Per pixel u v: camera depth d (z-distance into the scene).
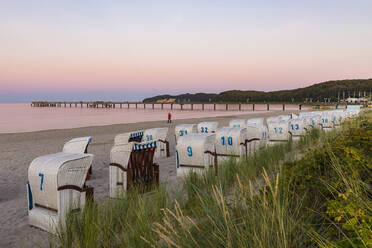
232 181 4.84
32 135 22.25
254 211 2.28
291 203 2.77
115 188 5.31
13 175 8.88
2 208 5.57
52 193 3.90
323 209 2.75
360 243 1.70
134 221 3.38
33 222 4.20
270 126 10.34
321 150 4.50
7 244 3.72
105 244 2.96
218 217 2.36
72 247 3.12
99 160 10.83
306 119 12.09
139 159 5.53
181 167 6.51
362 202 2.14
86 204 3.81
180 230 2.40
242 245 1.89
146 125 32.34
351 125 10.53
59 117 67.50
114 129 27.58
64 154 4.43
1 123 45.06
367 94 173.50
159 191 4.28
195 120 40.91
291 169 3.85
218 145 7.61
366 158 3.47
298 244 2.07
